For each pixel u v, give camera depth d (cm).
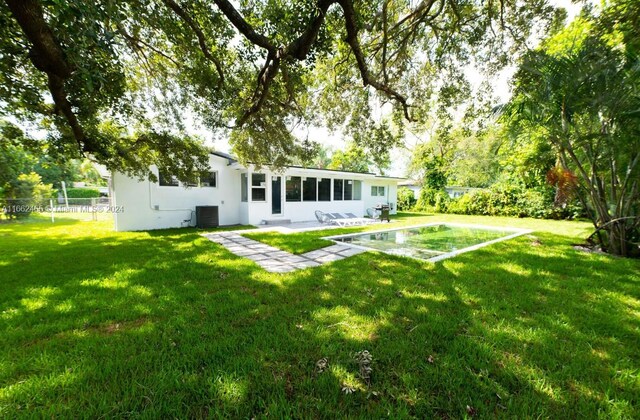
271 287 340
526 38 575
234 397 154
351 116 747
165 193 966
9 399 152
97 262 466
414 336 222
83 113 552
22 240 705
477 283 354
